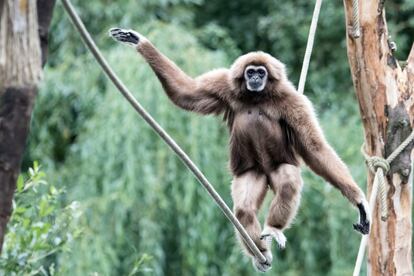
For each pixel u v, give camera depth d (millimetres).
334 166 9328
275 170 9719
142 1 21359
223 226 18391
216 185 17922
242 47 25031
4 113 6422
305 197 18578
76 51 21812
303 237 18516
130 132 17688
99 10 21438
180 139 18016
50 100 20297
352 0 10352
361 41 10508
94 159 17938
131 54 18500
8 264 10023
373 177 10523
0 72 6414
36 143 20625
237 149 9844
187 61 18344
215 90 9883
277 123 9742
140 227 17812
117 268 18078
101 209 17375
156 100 17984
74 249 16641
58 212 11070
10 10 6422
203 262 17672
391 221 10602
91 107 19672
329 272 18125
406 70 10750
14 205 10211
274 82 9695
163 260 18047
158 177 17734
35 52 6500
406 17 23531
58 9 21547
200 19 25297
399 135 10555
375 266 10695
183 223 17828
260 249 9312
